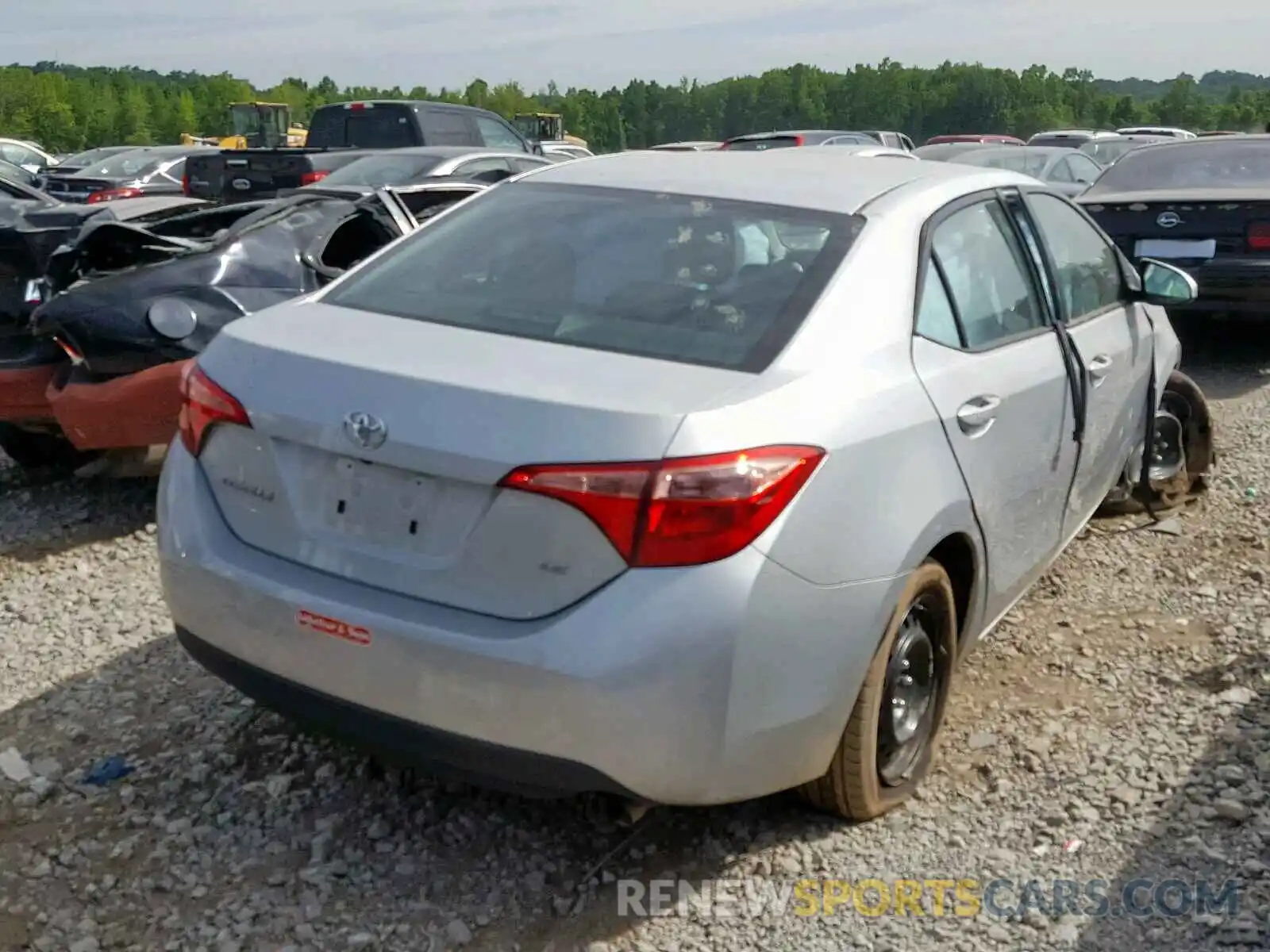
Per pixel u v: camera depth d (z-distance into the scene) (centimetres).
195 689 425
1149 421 531
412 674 287
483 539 282
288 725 397
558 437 275
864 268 340
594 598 274
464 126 1652
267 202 694
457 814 351
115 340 546
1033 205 446
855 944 303
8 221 659
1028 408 387
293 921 309
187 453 333
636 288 339
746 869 329
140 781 368
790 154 441
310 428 298
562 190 398
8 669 441
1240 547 556
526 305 340
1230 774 367
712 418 278
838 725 312
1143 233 872
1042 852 337
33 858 333
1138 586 515
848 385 310
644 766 280
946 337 358
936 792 365
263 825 347
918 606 341
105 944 300
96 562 549
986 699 421
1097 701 419
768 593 281
